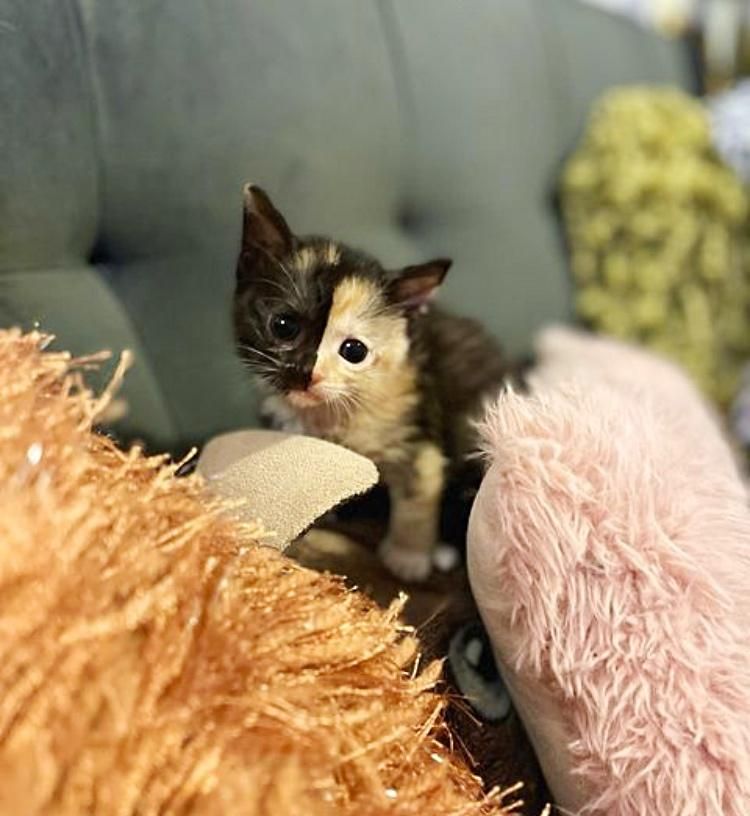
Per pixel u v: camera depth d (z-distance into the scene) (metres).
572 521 0.18
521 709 0.19
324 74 0.28
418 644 0.18
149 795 0.11
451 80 0.34
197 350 0.25
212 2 0.26
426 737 0.15
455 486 0.24
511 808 0.16
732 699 0.17
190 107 0.25
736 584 0.18
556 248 0.39
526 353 0.36
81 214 0.23
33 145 0.21
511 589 0.18
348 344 0.23
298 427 0.23
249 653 0.13
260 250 0.23
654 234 0.39
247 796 0.11
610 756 0.17
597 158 0.40
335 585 0.17
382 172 0.31
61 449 0.14
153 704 0.12
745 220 0.41
